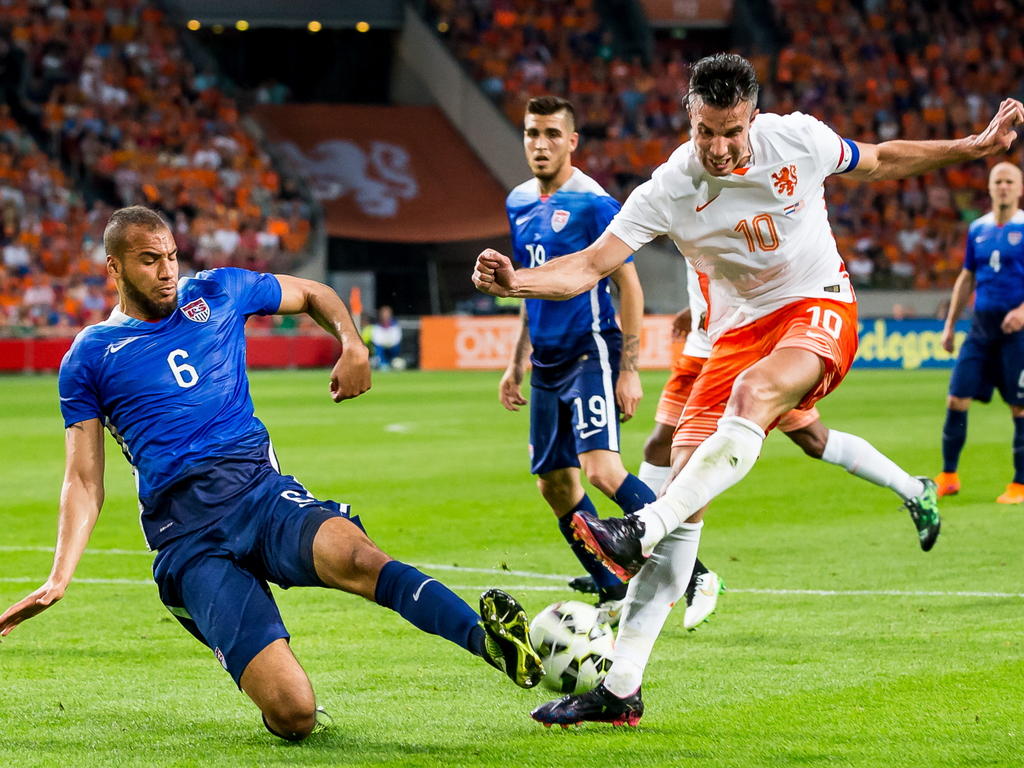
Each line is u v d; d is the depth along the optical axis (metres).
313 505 11.83
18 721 12.49
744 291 13.74
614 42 107.38
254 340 80.69
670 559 12.47
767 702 12.88
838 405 52.38
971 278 27.62
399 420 48.00
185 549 12.00
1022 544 22.16
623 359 17.92
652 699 13.12
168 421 12.16
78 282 79.44
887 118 104.06
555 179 18.47
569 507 18.56
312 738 11.87
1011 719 12.09
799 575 19.66
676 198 12.95
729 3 108.12
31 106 86.75
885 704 12.69
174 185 86.69
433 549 22.30
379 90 106.12
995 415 49.22
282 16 97.69
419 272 97.75
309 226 88.56
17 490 30.30
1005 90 107.44
